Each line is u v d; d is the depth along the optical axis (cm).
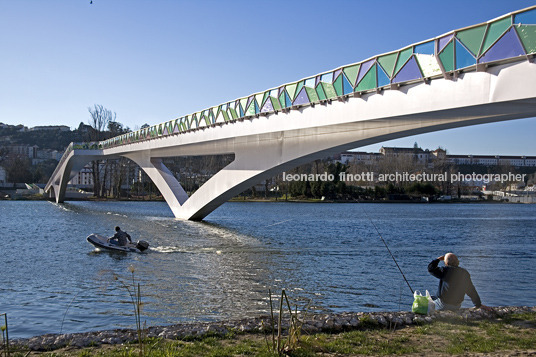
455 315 892
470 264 2038
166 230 3359
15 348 757
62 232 3347
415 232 3544
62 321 1130
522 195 10731
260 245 2570
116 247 2311
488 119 1647
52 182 8938
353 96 1995
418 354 698
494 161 17512
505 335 783
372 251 2414
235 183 3275
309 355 686
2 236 3075
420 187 9700
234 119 2972
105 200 9069
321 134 2461
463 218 5322
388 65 1756
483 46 1359
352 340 763
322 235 3192
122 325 1099
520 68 1280
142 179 10844
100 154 6059
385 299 1385
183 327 848
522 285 1598
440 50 1507
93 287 1509
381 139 2197
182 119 3747
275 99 2564
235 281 1606
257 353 698
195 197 3903
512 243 2883
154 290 1461
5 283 1577
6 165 15075
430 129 1922
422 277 1731
